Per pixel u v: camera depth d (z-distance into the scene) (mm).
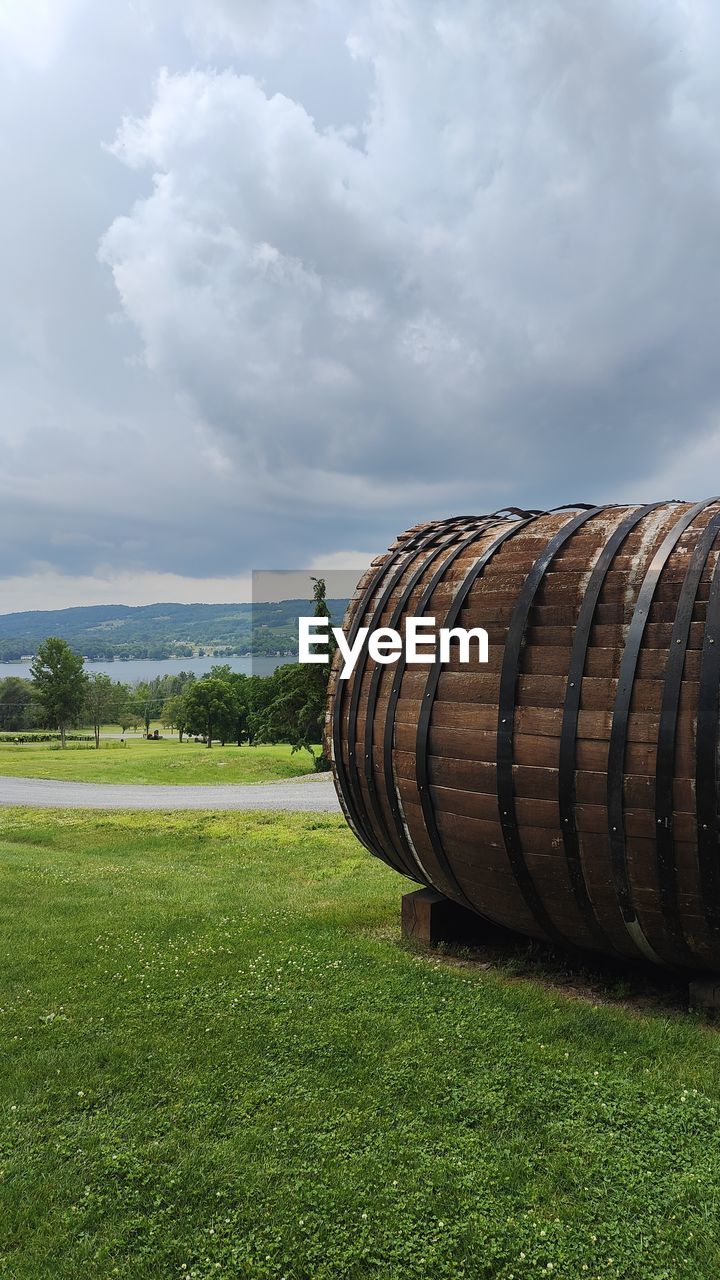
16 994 6195
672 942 4887
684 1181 3629
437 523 7500
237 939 7504
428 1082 4578
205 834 18281
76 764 42719
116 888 10992
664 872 4543
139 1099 4559
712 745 4277
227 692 69125
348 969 6426
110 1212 3643
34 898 10055
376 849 7305
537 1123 4148
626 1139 3979
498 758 5195
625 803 4613
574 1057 4805
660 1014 5398
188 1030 5398
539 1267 3189
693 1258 3213
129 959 6977
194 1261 3328
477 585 5754
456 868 5902
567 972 6262
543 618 5223
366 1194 3648
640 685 4617
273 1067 4848
